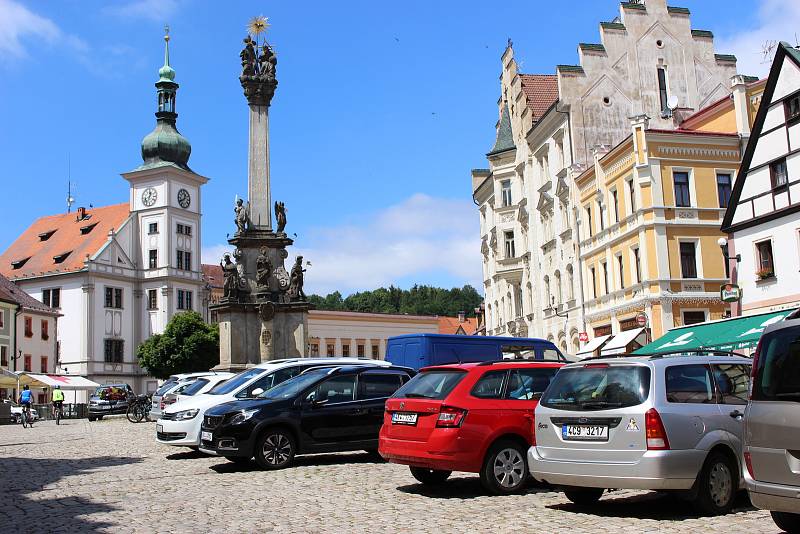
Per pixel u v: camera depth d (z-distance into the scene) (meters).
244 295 35.62
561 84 46.31
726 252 30.78
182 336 80.50
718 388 10.95
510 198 57.81
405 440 12.73
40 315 79.56
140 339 92.81
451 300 161.88
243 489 13.98
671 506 11.19
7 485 15.46
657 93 47.78
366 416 17.69
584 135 46.06
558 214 47.72
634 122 37.31
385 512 11.16
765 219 27.98
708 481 10.35
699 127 41.06
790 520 8.81
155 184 94.81
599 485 10.38
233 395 20.03
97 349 88.00
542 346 26.61
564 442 10.78
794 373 8.25
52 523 10.95
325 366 19.94
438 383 12.98
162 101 99.00
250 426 16.69
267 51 38.41
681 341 28.48
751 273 28.70
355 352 93.31
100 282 89.31
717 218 37.34
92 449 23.95
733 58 49.56
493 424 12.45
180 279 94.19
